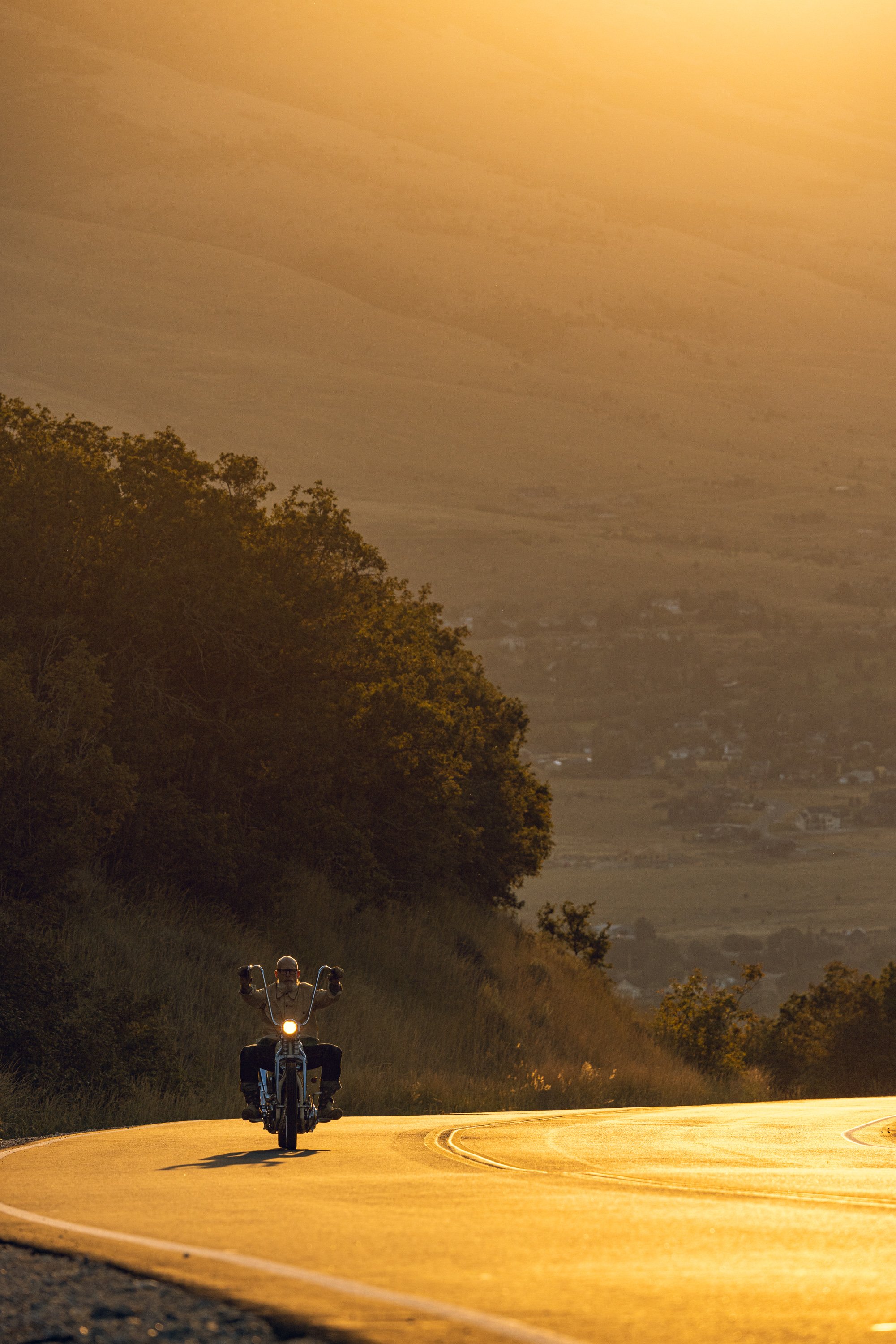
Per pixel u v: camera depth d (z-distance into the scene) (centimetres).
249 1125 5491
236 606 11231
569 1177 3244
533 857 18912
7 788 8812
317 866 13812
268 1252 2050
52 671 9281
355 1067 9869
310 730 12250
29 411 11769
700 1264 1955
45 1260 1977
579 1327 1544
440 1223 2359
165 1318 1586
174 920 11000
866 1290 1759
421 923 14775
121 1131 5153
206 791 12112
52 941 8519
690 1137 4934
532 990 15462
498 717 18338
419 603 16238
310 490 13188
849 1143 4753
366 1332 1509
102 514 10969
